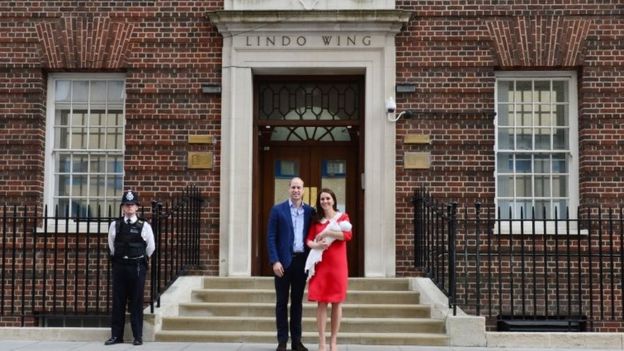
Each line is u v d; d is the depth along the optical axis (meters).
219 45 13.89
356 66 13.72
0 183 13.70
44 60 13.88
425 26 13.79
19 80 13.88
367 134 13.61
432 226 12.31
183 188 13.63
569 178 13.82
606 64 13.60
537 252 13.38
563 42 13.66
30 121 13.80
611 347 10.66
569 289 12.23
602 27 13.66
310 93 14.45
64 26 13.94
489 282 11.81
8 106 13.82
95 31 13.92
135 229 10.65
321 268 9.35
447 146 13.59
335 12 13.55
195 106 13.77
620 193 13.40
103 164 14.15
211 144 13.70
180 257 12.92
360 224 14.11
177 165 13.70
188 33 13.90
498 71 13.91
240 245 13.50
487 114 13.62
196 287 12.71
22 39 13.91
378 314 11.77
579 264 12.20
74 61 13.88
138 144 13.74
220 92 13.77
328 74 14.17
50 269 13.56
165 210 12.53
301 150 14.61
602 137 13.51
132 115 13.78
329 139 14.60
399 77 13.71
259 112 14.41
